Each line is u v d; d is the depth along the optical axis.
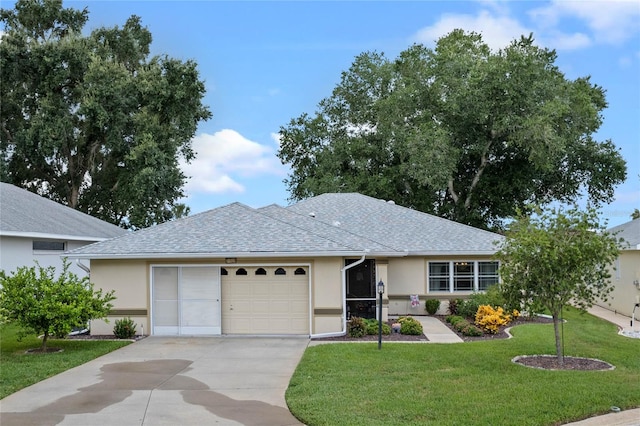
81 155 42.44
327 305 17.22
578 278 12.13
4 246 21.48
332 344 15.39
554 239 12.21
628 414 8.82
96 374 12.04
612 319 22.05
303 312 17.48
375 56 44.16
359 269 21.47
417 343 15.54
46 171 42.03
